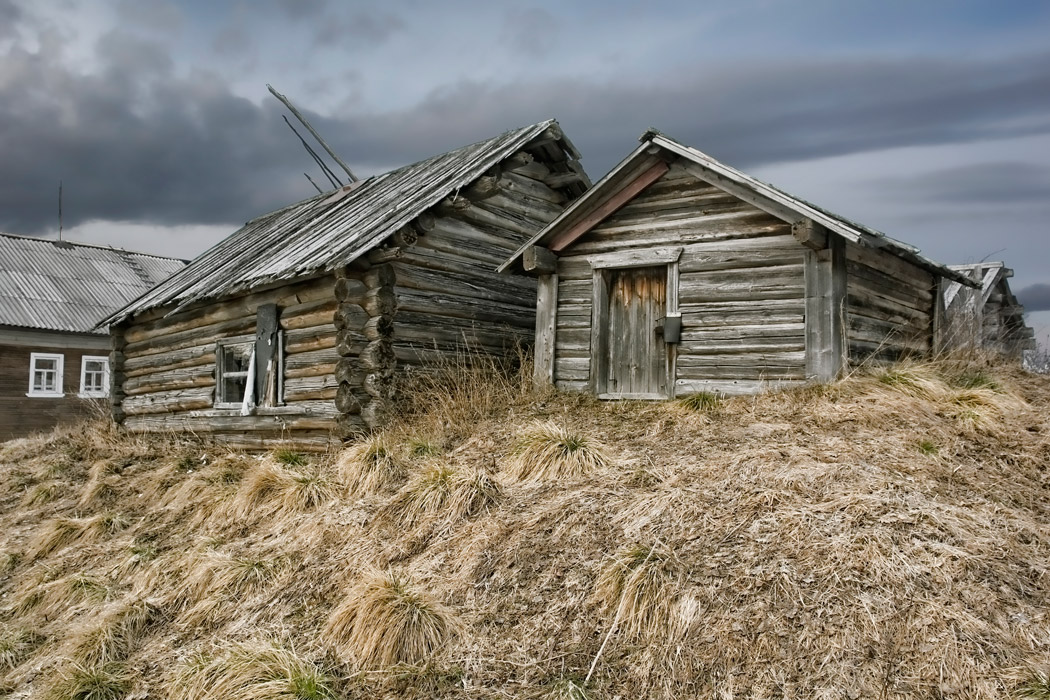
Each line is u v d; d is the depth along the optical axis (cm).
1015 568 461
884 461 602
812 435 678
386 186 1320
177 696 497
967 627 413
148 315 1422
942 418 703
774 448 642
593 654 462
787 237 841
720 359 874
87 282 2350
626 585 485
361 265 986
